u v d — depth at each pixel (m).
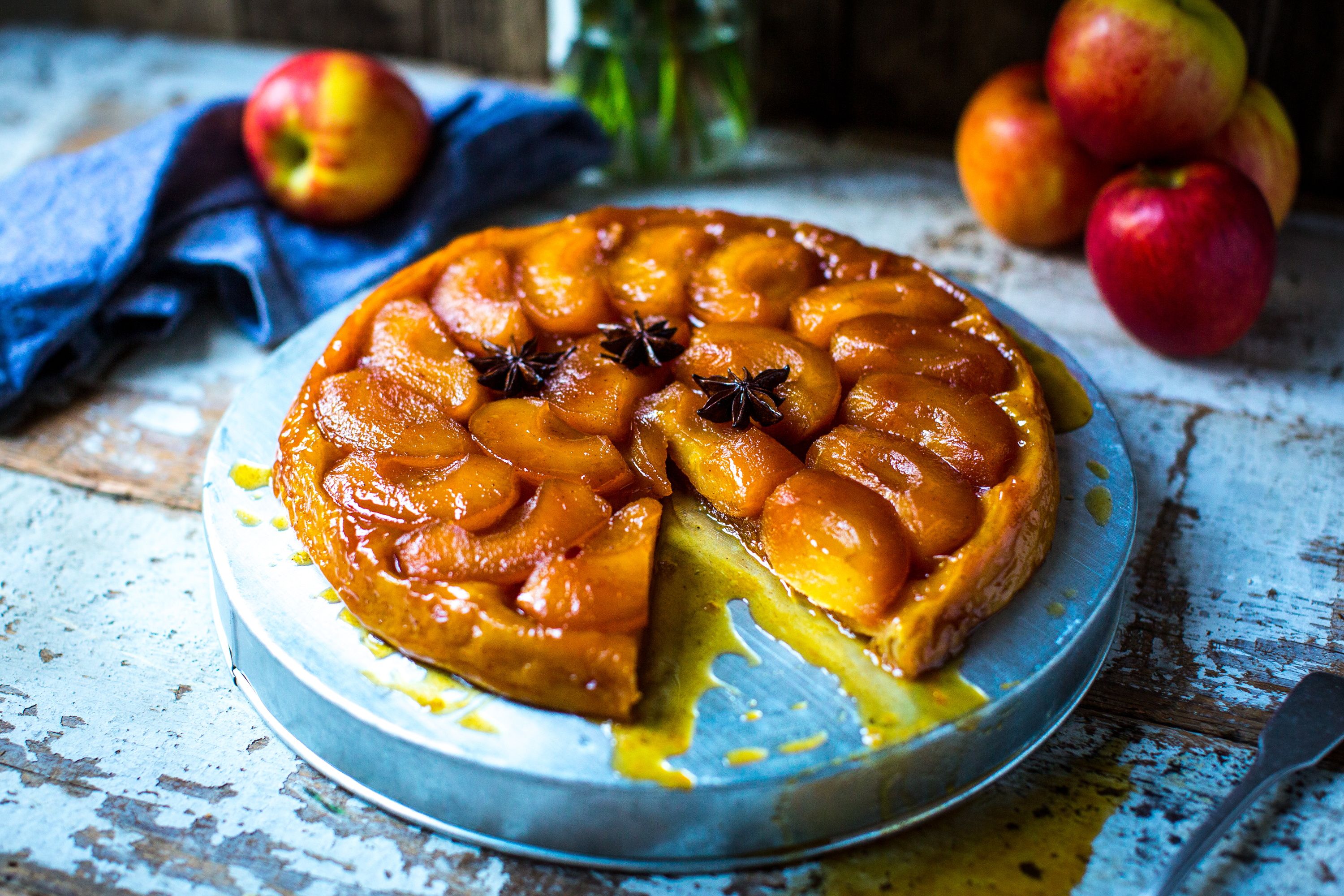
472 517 0.56
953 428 0.58
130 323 0.75
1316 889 0.53
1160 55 0.70
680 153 0.84
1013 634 0.55
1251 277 0.69
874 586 0.54
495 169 0.81
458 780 0.53
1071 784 0.55
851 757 0.52
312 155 0.76
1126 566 0.58
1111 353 0.73
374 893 0.53
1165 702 0.58
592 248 0.66
